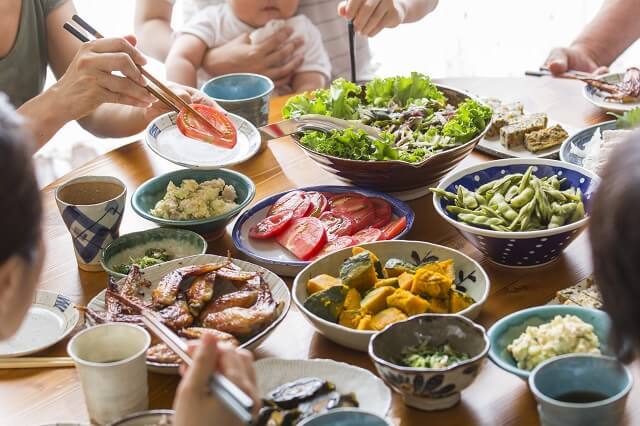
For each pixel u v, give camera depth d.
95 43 1.76
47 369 1.29
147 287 1.42
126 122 2.28
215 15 2.74
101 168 1.98
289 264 1.46
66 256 1.62
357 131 1.77
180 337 1.27
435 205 1.52
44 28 2.39
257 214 1.68
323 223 1.62
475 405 1.15
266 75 2.65
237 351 0.98
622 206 0.78
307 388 1.12
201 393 0.92
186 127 1.77
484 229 1.48
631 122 1.83
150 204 1.72
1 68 2.31
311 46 2.72
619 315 0.83
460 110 1.78
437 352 1.15
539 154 1.88
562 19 4.00
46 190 1.89
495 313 1.36
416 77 1.99
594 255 0.84
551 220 1.46
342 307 1.30
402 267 1.37
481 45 4.00
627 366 1.09
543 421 1.05
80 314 1.40
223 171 1.76
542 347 1.14
